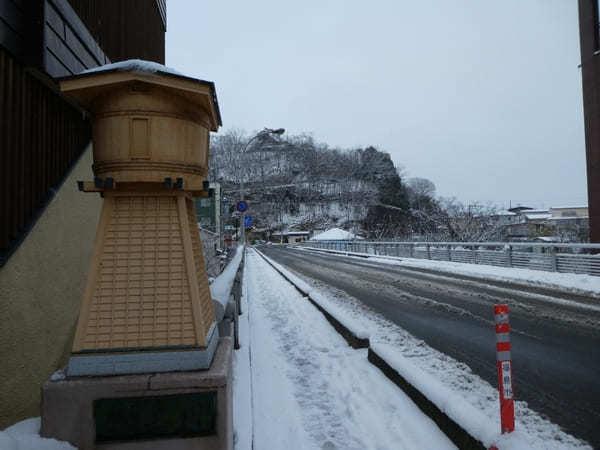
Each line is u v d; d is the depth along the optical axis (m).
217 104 2.79
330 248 49.00
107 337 2.29
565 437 3.14
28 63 3.22
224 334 3.78
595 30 19.69
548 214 103.75
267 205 148.25
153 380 2.17
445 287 12.13
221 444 2.20
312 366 5.14
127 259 2.39
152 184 2.45
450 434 3.20
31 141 3.41
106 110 2.42
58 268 3.89
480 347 5.78
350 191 146.62
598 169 19.44
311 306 9.41
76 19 4.25
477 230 34.59
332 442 3.16
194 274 2.42
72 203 4.26
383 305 9.44
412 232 49.75
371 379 4.55
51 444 2.08
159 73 2.32
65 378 2.20
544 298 9.68
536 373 4.65
